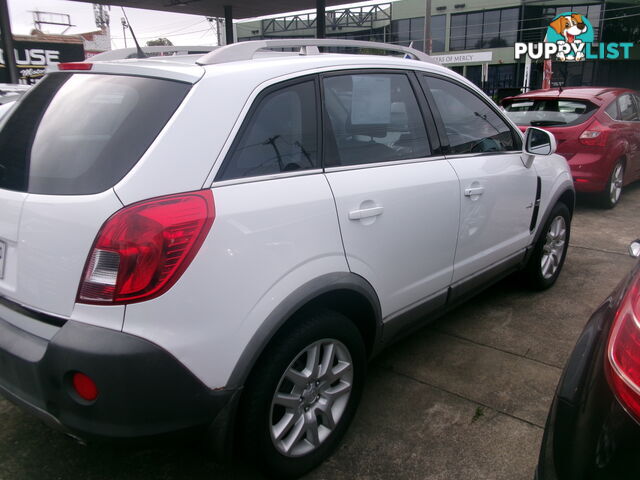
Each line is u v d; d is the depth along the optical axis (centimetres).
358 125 240
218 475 225
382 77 260
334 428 228
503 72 4116
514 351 324
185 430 175
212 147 179
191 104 179
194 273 167
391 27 4541
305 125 215
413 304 270
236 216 178
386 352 324
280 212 192
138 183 164
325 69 230
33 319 178
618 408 129
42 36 2244
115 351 157
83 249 162
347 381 231
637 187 861
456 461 230
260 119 198
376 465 228
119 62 211
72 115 197
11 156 201
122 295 159
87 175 172
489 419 258
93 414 163
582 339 173
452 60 4259
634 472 120
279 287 190
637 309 141
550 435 154
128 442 166
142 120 178
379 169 241
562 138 655
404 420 258
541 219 381
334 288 210
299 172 208
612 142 656
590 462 130
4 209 186
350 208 220
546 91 734
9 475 223
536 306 389
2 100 693
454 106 304
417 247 260
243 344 181
